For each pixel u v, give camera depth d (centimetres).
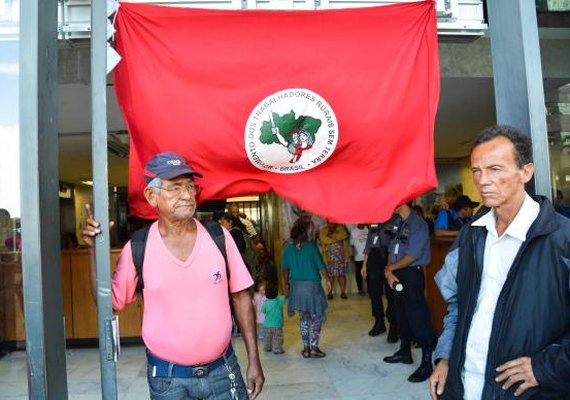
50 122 182
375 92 219
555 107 537
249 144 215
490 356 154
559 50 461
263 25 217
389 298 548
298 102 216
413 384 414
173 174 183
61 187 1305
